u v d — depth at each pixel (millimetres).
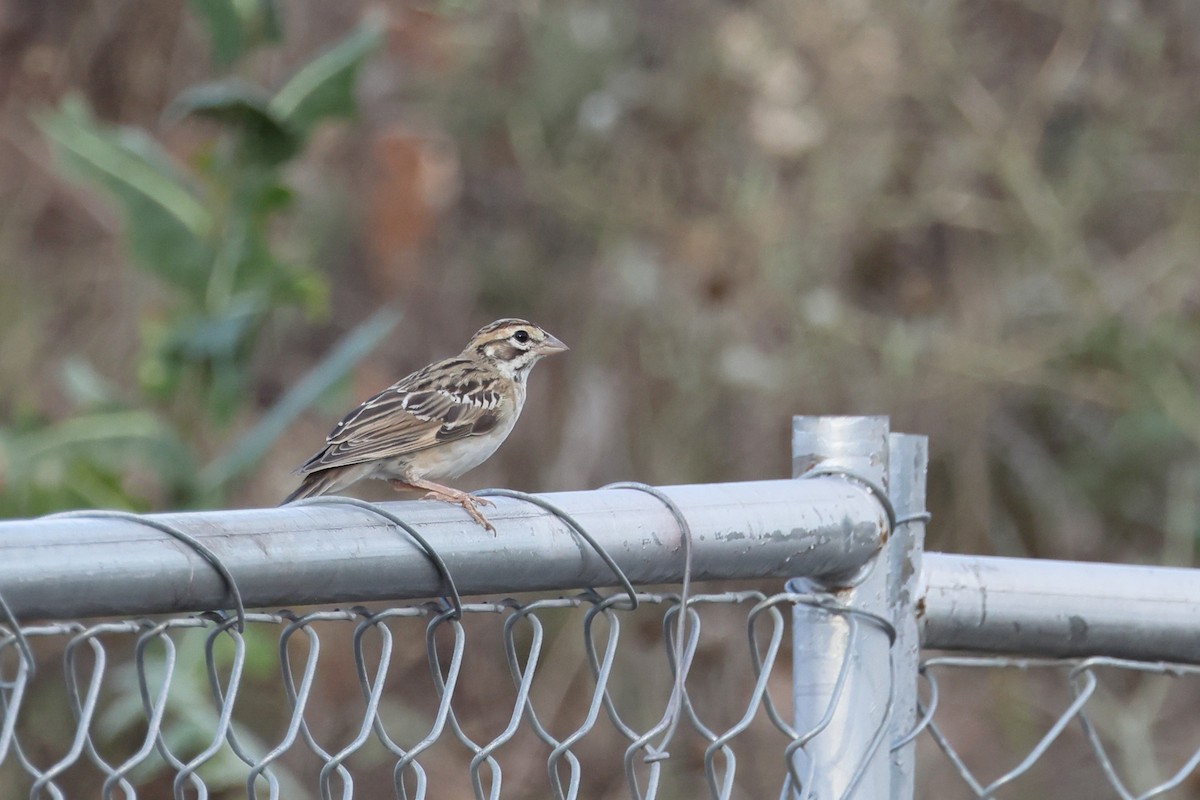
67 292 13562
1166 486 14609
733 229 13805
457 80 14648
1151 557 14750
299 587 3326
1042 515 14914
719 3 14555
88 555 3037
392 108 14250
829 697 4270
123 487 9844
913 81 14250
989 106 14492
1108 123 14859
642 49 14750
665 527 3828
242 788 9836
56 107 13820
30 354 13258
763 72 14039
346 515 3408
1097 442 15008
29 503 9406
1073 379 14422
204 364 9562
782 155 14039
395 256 13703
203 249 9414
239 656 3330
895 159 14492
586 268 14695
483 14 14398
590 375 14125
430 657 3732
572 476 13828
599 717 12922
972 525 14344
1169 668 4871
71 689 3393
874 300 14906
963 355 13922
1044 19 15625
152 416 9336
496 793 3781
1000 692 13688
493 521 3600
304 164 14031
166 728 9719
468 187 14836
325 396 9281
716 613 13281
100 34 13820
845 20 14156
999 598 4617
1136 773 12734
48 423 10445
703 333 13797
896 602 4480
